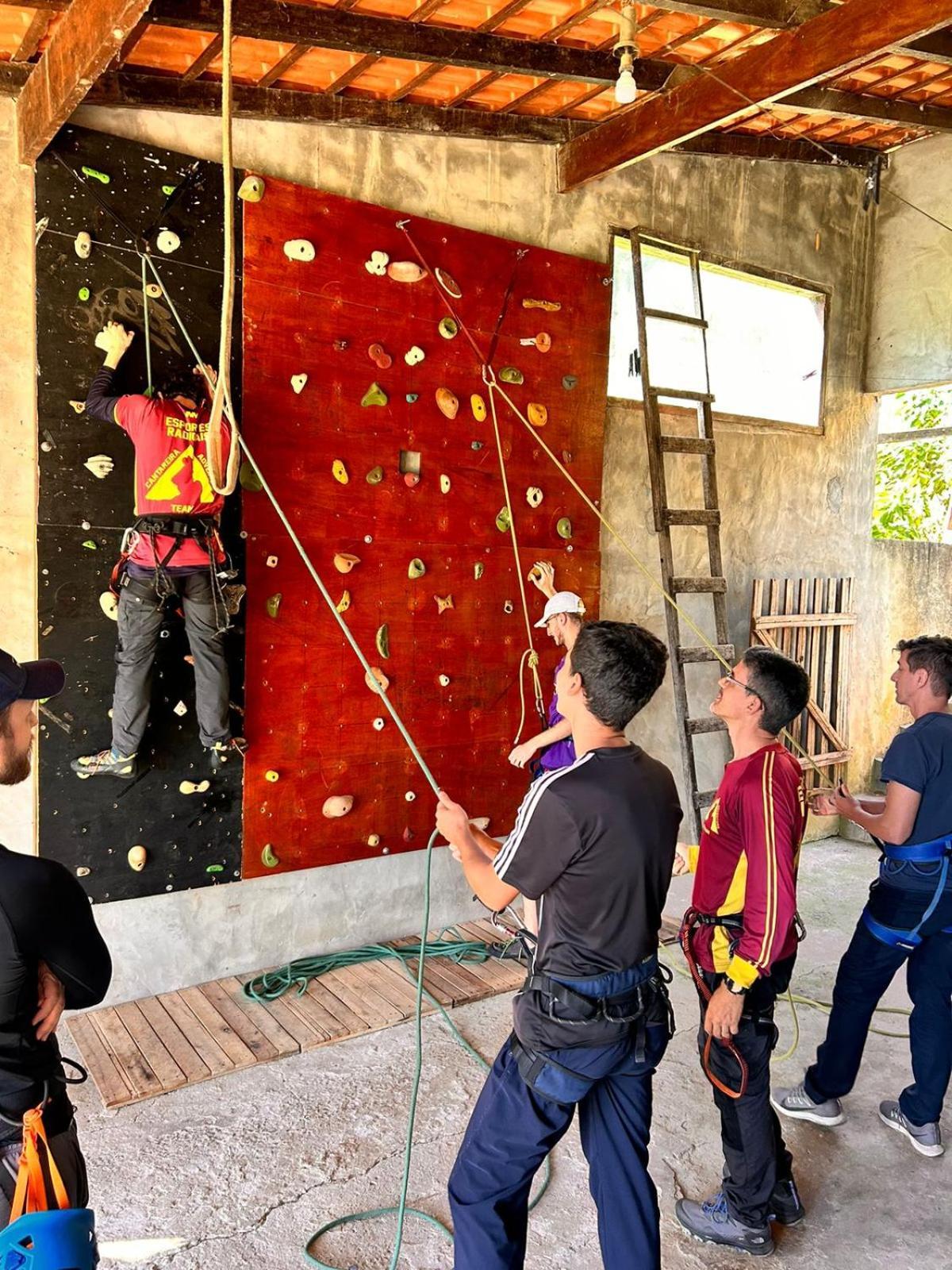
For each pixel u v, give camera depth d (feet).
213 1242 7.55
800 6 11.05
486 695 13.98
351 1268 7.33
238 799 11.75
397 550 12.86
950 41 11.94
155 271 10.60
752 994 7.27
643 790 5.78
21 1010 4.61
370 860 13.14
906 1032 11.69
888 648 20.98
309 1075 10.05
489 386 13.58
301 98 11.50
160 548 9.77
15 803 10.41
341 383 12.14
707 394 15.92
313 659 12.19
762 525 18.29
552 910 5.82
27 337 10.11
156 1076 9.71
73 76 7.99
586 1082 5.68
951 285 18.33
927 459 21.67
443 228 12.97
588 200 14.76
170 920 11.48
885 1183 8.63
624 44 9.78
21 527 10.26
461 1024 11.32
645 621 16.29
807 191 18.29
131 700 10.21
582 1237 7.79
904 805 8.40
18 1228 4.27
